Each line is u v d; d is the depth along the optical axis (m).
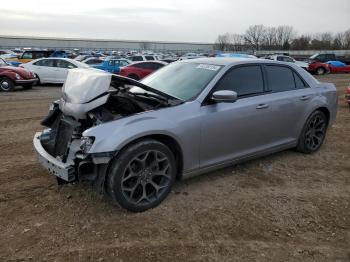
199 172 4.04
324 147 5.94
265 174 4.65
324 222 3.51
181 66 4.74
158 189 3.69
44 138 4.21
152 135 3.55
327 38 94.56
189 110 3.80
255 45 95.06
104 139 3.24
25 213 3.56
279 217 3.57
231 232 3.29
